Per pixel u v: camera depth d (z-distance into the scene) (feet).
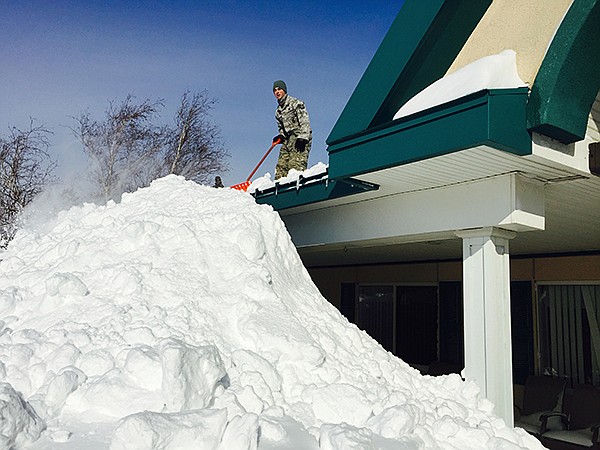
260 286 10.16
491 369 11.37
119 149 50.67
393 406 7.77
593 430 19.48
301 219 17.85
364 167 11.79
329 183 15.23
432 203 13.23
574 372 23.04
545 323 24.32
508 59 10.50
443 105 10.11
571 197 13.38
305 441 6.93
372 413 7.98
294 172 17.53
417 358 28.66
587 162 11.42
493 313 11.59
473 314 11.93
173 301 9.55
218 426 6.40
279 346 8.92
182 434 6.06
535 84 9.79
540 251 23.95
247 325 9.21
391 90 11.62
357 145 12.07
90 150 49.29
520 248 22.58
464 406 9.52
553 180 11.97
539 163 10.59
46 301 9.58
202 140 54.80
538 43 10.69
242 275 10.60
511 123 9.59
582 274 23.08
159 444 5.87
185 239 11.47
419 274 28.89
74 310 9.28
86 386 7.20
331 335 10.19
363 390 8.68
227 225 12.00
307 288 12.27
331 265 34.17
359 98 12.33
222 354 8.48
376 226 14.85
